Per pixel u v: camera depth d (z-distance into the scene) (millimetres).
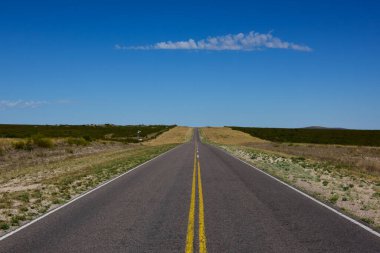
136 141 79938
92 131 108750
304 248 7461
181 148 55344
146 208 11680
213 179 19031
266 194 14281
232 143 82312
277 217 10289
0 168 27484
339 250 7328
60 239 8234
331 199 13312
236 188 15867
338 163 32531
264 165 27812
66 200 13555
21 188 17328
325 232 8695
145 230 8938
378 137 99000
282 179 19031
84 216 10617
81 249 7488
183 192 14836
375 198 13883
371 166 30188
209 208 11586
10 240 8227
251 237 8258
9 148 35625
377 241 7969
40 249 7523
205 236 8352
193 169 24281
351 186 16984
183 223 9625
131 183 17844
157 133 119375
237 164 28156
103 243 7879
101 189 16031
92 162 30844
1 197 14391
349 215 10562
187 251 7277
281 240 8023
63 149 41969
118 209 11578
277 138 101125
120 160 32875
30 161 31734
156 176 20625
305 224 9477
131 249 7449
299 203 12406
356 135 106938
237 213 10828
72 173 22797
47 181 19188
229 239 8102
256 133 123125
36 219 10305
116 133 107625
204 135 115500
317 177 20594
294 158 34750
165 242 7902
